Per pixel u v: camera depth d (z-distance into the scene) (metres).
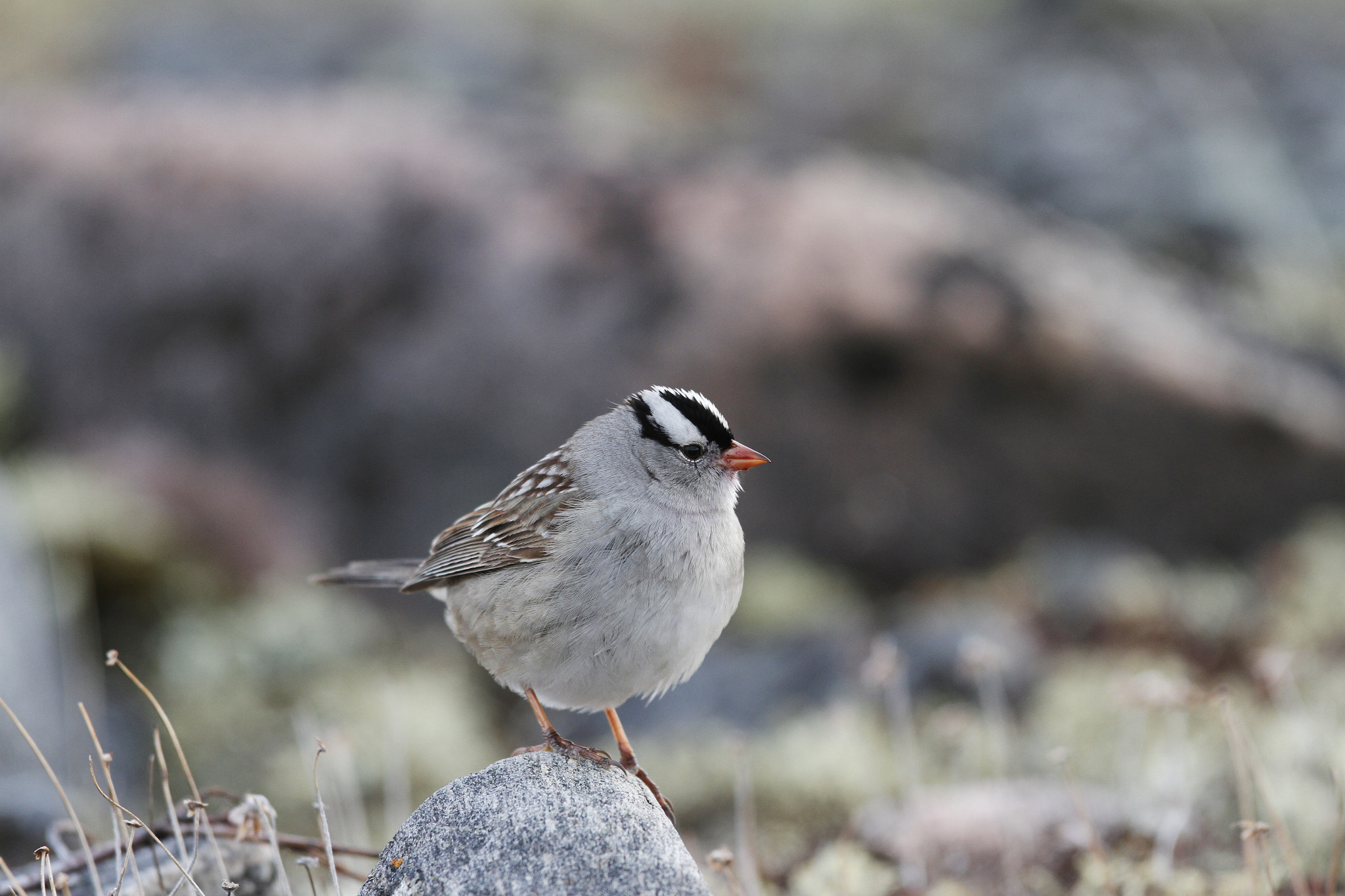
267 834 5.36
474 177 15.39
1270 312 16.64
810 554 13.79
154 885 5.35
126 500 13.38
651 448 5.88
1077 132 20.69
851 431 13.82
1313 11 26.05
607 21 26.52
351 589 13.30
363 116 16.67
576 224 14.88
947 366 13.84
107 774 5.11
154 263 15.34
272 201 15.37
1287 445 14.06
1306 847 6.93
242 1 25.48
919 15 26.20
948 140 21.61
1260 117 21.16
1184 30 24.95
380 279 14.91
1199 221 18.28
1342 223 18.69
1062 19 25.59
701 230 14.64
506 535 5.95
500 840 4.65
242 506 14.09
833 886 6.54
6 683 9.12
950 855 7.08
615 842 4.64
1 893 5.29
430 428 14.39
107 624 12.27
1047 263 15.24
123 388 15.11
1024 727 10.09
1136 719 9.23
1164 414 13.95
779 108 23.23
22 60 23.14
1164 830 6.73
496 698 12.35
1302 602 12.15
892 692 7.81
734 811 8.91
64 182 15.83
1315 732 8.13
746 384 13.82
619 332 14.18
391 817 8.09
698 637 5.87
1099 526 14.08
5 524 10.70
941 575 13.84
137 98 17.62
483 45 24.19
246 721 10.65
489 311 14.49
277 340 14.91
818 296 13.97
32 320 15.42
